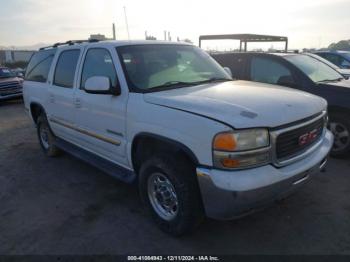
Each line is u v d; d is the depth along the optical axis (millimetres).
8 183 4664
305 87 5195
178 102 2908
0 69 14398
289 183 2729
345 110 4797
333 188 4004
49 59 5266
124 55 3627
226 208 2539
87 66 4109
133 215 3607
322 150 3223
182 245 3020
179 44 4289
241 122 2508
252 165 2555
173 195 3037
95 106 3822
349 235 3053
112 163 3957
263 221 3342
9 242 3182
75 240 3166
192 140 2666
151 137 3086
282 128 2699
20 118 9969
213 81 3846
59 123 4914
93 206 3859
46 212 3762
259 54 6000
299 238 3041
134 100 3260
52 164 5406
